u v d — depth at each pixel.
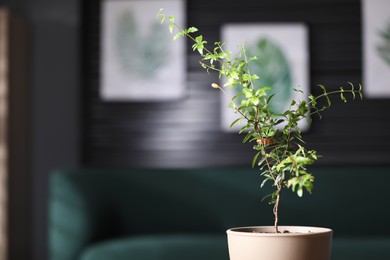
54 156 4.16
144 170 3.27
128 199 3.21
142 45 4.14
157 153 4.13
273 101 4.03
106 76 4.14
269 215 3.23
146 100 4.14
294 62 4.06
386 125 4.04
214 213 3.25
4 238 3.84
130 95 4.13
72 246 2.88
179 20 4.14
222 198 3.25
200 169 3.31
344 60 4.08
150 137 4.14
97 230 2.97
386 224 3.23
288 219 3.21
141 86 4.13
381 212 3.24
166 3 4.16
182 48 4.14
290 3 4.11
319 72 4.08
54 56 4.20
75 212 2.91
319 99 4.07
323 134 4.05
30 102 4.18
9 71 3.94
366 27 4.05
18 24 4.07
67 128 4.17
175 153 4.12
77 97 4.18
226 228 3.23
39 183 4.14
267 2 4.12
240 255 1.08
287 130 1.18
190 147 4.11
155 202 3.24
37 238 4.11
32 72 4.20
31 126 4.17
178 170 3.29
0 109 3.89
